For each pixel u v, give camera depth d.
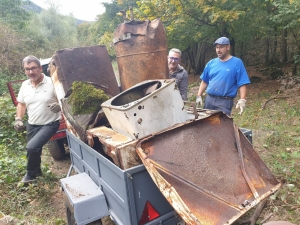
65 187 2.66
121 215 2.26
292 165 3.81
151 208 2.16
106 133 2.54
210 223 1.85
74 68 3.36
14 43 15.84
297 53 11.16
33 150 3.74
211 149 2.28
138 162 2.19
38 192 3.81
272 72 12.05
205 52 15.91
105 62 3.55
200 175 2.09
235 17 8.56
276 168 3.79
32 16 23.25
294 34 10.31
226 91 3.82
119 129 2.49
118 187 2.17
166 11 9.93
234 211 1.95
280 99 8.17
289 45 13.30
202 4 9.02
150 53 3.39
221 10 8.89
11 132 5.98
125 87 3.58
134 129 2.24
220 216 1.90
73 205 2.36
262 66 14.16
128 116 2.21
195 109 2.43
